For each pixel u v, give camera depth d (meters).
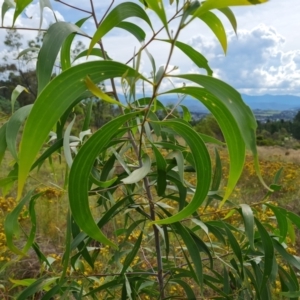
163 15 0.67
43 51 0.81
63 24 0.88
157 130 1.23
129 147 1.28
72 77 0.66
